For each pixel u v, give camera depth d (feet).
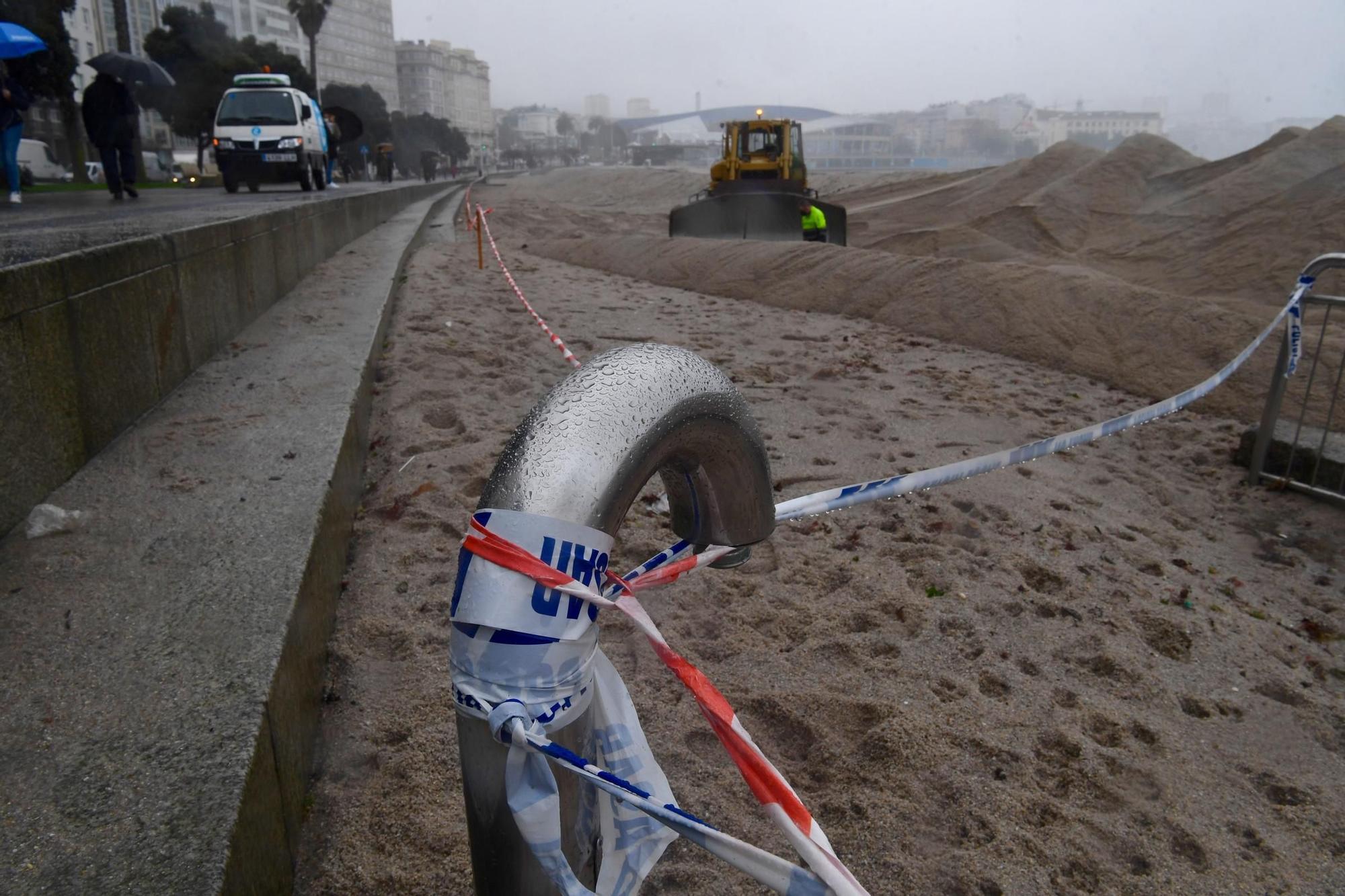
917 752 8.86
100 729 6.41
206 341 18.26
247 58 139.23
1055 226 55.93
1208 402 23.82
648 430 3.16
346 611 11.05
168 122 144.77
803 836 2.44
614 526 3.08
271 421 14.24
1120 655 11.07
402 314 28.71
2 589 8.59
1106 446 20.53
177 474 11.82
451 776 8.19
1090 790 8.75
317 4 196.54
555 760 2.83
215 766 6.07
